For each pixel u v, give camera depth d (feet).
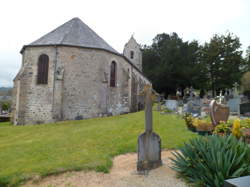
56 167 13.47
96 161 14.61
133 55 96.84
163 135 22.93
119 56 57.47
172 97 112.57
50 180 12.17
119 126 30.35
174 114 46.78
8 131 35.86
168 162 14.73
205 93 117.70
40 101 46.93
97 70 50.62
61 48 47.75
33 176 12.35
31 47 48.96
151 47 139.44
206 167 10.41
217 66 106.11
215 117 24.13
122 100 57.93
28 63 48.67
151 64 130.21
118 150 18.01
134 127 28.89
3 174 12.87
